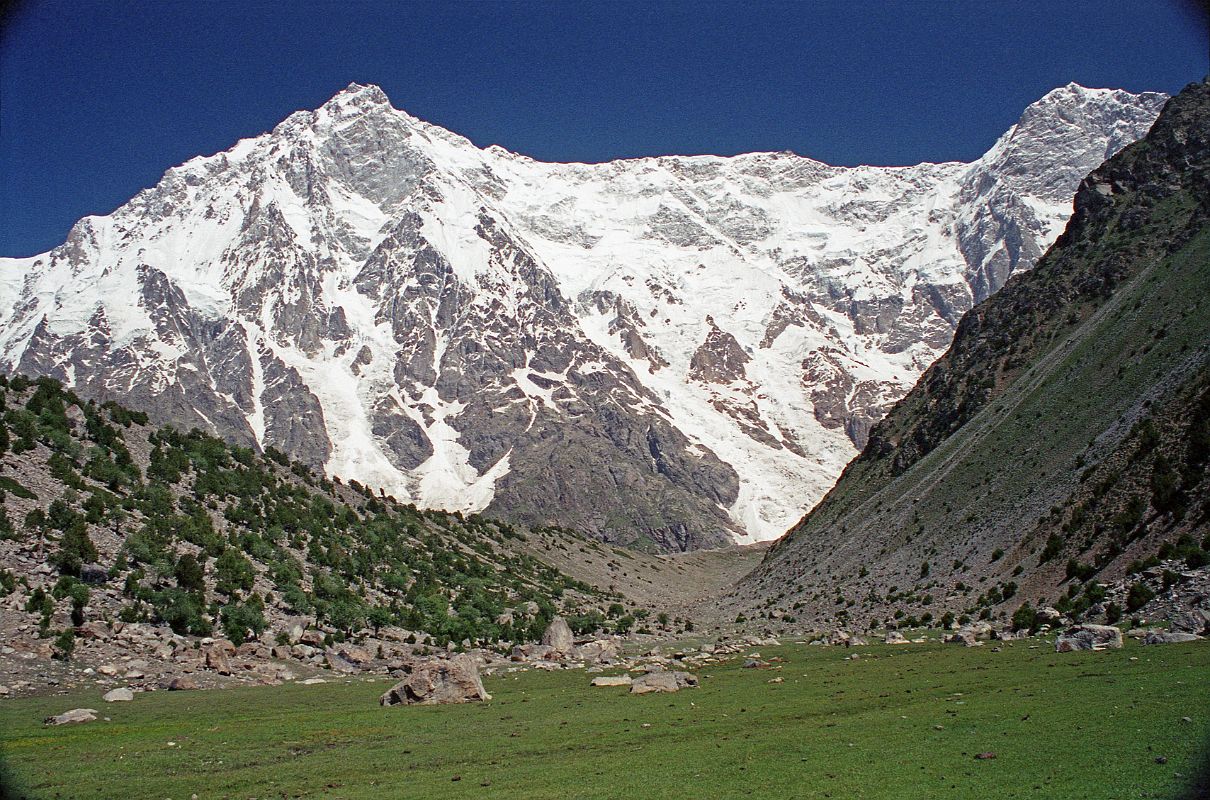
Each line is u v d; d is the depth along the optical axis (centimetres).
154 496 15650
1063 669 7750
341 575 16588
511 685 9825
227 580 13488
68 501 13775
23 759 6194
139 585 12144
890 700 7144
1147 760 4638
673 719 6888
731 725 6512
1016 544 15300
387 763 5891
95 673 9650
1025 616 11756
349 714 7856
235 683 10000
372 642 13588
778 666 10338
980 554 16100
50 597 10944
